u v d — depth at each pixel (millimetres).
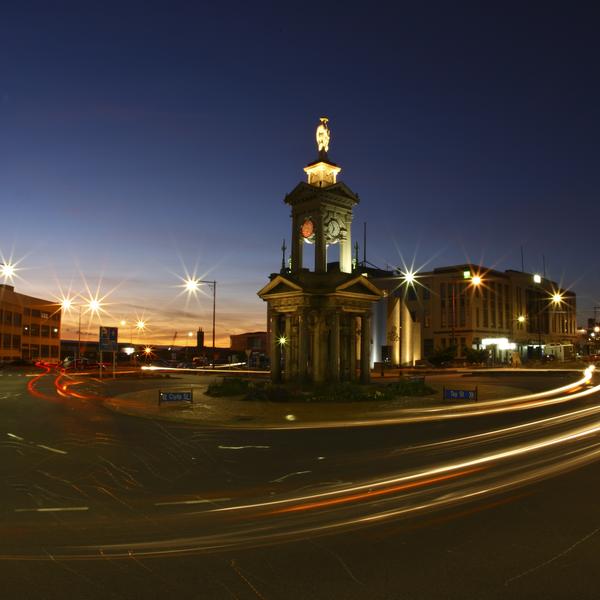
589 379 44406
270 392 26484
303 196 30094
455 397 25906
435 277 88438
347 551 7184
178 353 123812
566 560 6906
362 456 13547
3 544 7504
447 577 6398
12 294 90625
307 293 28703
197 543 7500
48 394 32656
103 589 6121
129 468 12305
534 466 12211
